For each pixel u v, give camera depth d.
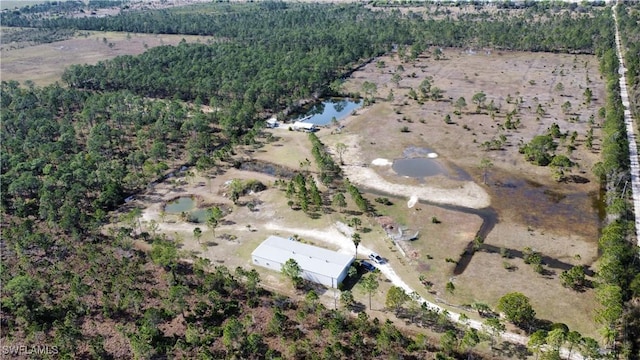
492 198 144.50
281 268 115.38
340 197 141.50
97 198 156.25
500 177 155.88
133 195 160.00
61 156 176.62
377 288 110.38
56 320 105.00
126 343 100.06
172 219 144.12
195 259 124.75
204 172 172.25
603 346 91.88
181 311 104.75
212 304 109.06
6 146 188.00
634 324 95.88
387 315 103.81
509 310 96.31
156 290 114.31
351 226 134.88
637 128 182.62
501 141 176.75
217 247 129.62
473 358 91.62
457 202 143.75
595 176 151.38
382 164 170.00
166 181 168.25
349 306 106.12
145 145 192.50
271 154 183.50
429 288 110.31
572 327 97.06
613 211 125.94
